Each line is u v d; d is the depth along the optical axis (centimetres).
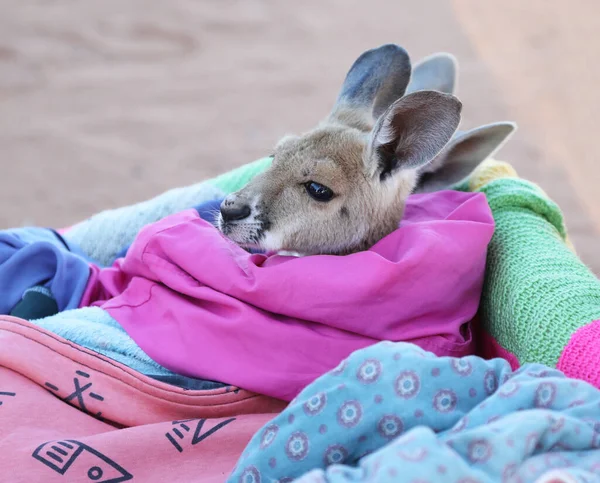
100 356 107
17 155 229
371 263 107
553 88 279
